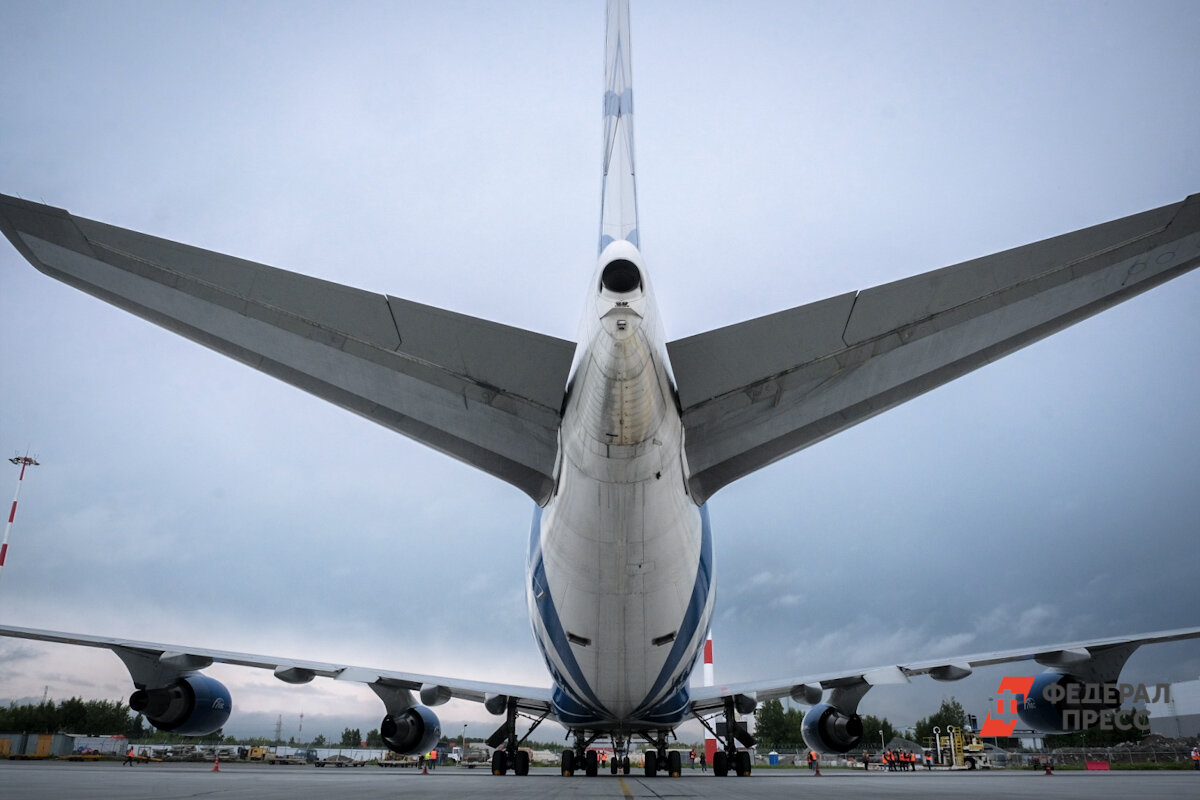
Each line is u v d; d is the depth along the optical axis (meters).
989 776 14.55
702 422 7.68
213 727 12.82
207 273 6.65
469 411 7.61
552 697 15.63
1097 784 8.72
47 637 11.42
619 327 6.18
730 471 8.28
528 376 7.21
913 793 6.20
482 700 17.20
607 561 9.65
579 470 8.38
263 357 7.15
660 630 11.16
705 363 7.23
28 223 6.39
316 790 6.11
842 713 14.59
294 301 6.85
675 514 9.15
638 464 8.09
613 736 18.16
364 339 7.00
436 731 15.98
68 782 7.12
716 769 15.68
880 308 6.79
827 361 7.05
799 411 7.41
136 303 6.89
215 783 7.49
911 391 6.98
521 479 8.46
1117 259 6.40
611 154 9.60
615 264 6.27
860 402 7.17
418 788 6.84
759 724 86.12
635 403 7.00
